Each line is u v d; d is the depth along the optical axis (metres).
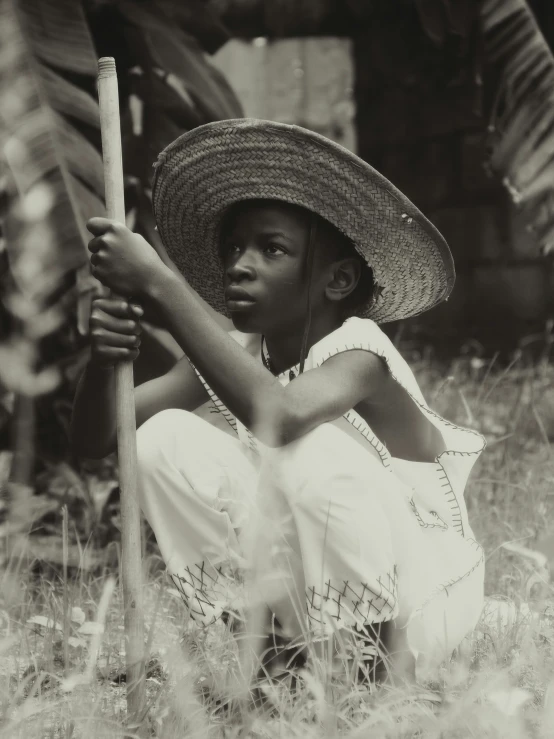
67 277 3.44
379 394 2.38
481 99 4.54
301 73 10.76
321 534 2.12
